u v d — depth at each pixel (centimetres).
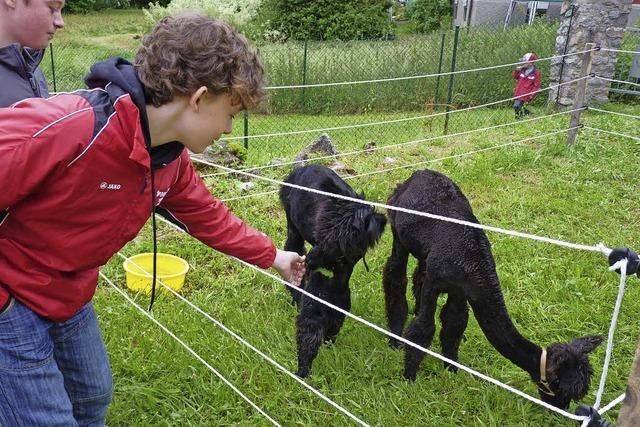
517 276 496
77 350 220
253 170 718
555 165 792
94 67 176
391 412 346
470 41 1352
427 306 379
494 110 1240
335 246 376
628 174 763
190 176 227
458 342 393
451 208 385
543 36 1383
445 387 374
